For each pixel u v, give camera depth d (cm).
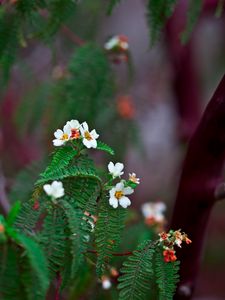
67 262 41
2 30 57
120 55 72
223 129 53
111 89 73
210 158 55
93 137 44
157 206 67
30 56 99
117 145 83
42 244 40
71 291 57
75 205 42
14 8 57
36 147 106
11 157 104
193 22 60
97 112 72
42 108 81
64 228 41
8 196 73
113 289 57
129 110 82
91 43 71
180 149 110
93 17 89
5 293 38
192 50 103
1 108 99
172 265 45
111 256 43
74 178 43
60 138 44
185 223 56
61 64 85
